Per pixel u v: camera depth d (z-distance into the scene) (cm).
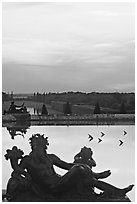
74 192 2280
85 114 10044
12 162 2320
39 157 2328
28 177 2308
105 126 8894
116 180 2772
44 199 2248
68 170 2384
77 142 5075
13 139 4938
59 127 8525
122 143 5031
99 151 4231
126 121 9638
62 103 10088
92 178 2284
